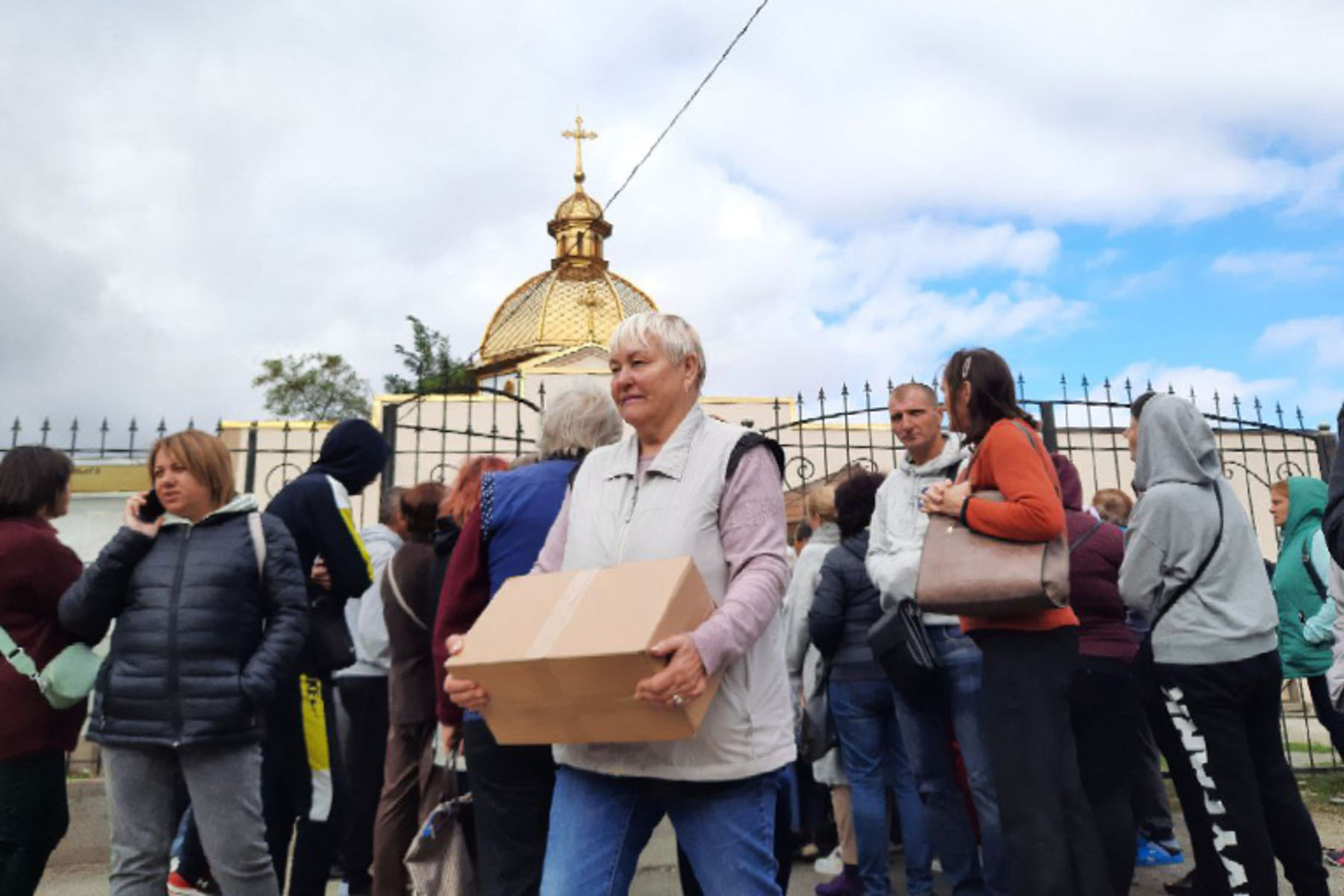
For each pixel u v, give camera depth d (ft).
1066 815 8.89
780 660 7.32
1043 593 8.80
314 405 95.76
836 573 13.62
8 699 10.65
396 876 13.19
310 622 10.66
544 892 6.99
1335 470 8.43
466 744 9.15
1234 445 40.52
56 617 11.10
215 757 9.62
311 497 12.06
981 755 11.15
